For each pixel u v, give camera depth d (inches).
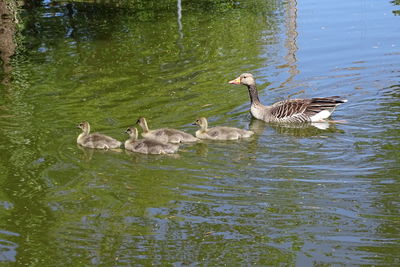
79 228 381.1
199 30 869.2
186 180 439.2
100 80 686.5
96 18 966.4
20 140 527.5
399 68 686.5
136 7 1029.8
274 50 766.5
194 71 703.7
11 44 845.2
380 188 414.9
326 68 698.2
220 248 353.1
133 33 869.8
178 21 922.7
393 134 511.2
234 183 430.9
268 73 690.2
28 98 636.1
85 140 513.7
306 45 784.3
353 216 380.8
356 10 947.3
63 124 562.3
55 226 384.5
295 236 361.7
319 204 396.5
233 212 390.9
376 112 565.0
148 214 394.6
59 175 456.8
